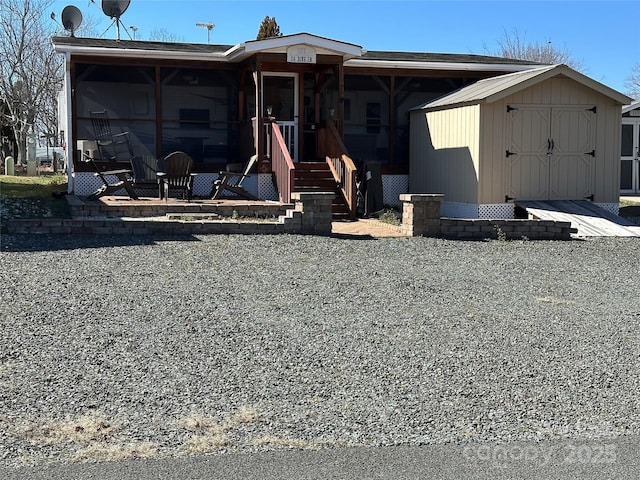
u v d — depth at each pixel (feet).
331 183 55.16
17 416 16.80
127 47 58.44
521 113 53.31
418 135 62.18
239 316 25.22
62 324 23.57
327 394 18.54
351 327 24.39
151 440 15.74
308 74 62.90
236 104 61.21
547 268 35.42
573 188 54.70
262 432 16.25
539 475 14.48
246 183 56.29
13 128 116.57
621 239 44.55
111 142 58.54
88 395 18.11
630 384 19.67
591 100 54.65
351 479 14.23
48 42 125.08
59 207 50.49
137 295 27.37
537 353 22.13
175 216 45.68
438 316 26.14
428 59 64.80
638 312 27.43
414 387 19.13
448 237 43.32
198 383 19.07
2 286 27.84
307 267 33.55
